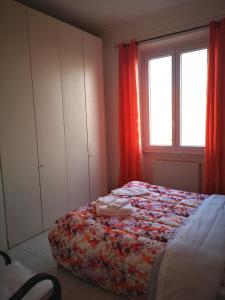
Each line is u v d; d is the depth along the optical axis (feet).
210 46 9.37
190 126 11.21
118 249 5.30
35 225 9.15
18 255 7.80
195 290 4.10
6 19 7.78
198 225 5.60
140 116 12.20
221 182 9.78
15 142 8.26
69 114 10.46
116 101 12.69
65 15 10.69
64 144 10.30
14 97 8.15
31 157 8.86
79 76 10.89
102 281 5.69
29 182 8.84
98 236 5.76
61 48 9.89
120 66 11.80
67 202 10.60
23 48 8.37
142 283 4.84
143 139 12.57
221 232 5.28
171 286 4.29
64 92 10.14
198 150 10.93
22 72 8.38
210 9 9.38
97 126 12.19
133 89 11.60
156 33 10.79
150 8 10.25
